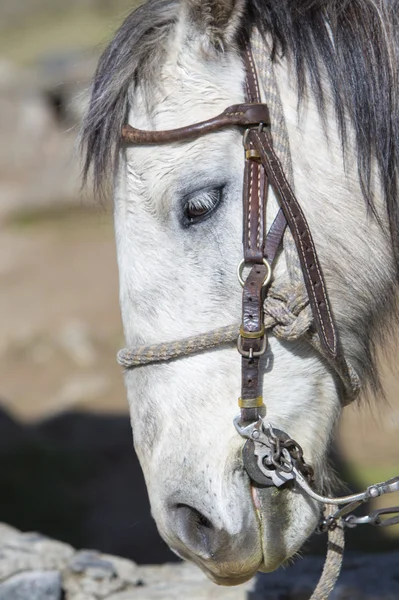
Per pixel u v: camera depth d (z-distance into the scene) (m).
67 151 20.67
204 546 3.41
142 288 3.48
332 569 3.54
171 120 3.44
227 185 3.42
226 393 3.40
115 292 15.14
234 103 3.44
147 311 3.47
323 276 3.39
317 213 3.49
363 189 3.51
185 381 3.41
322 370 3.50
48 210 18.94
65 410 11.42
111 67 3.53
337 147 3.53
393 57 3.59
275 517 3.37
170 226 3.45
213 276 3.41
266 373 3.41
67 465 10.03
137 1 4.26
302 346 3.45
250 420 3.35
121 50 3.51
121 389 12.01
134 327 3.51
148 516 8.88
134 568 5.12
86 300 14.88
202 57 3.47
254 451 3.33
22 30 33.84
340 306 3.57
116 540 8.38
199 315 3.41
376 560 5.34
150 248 3.47
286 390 3.43
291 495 3.40
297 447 3.35
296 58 3.50
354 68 3.54
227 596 4.76
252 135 3.39
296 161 3.48
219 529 3.33
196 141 3.42
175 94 3.46
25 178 20.38
